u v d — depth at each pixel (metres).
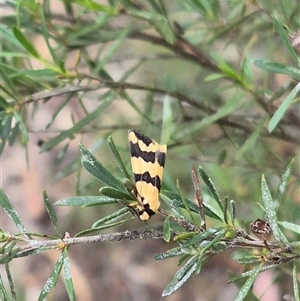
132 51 0.65
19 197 0.77
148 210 0.28
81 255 0.76
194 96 0.48
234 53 0.48
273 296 0.54
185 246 0.28
